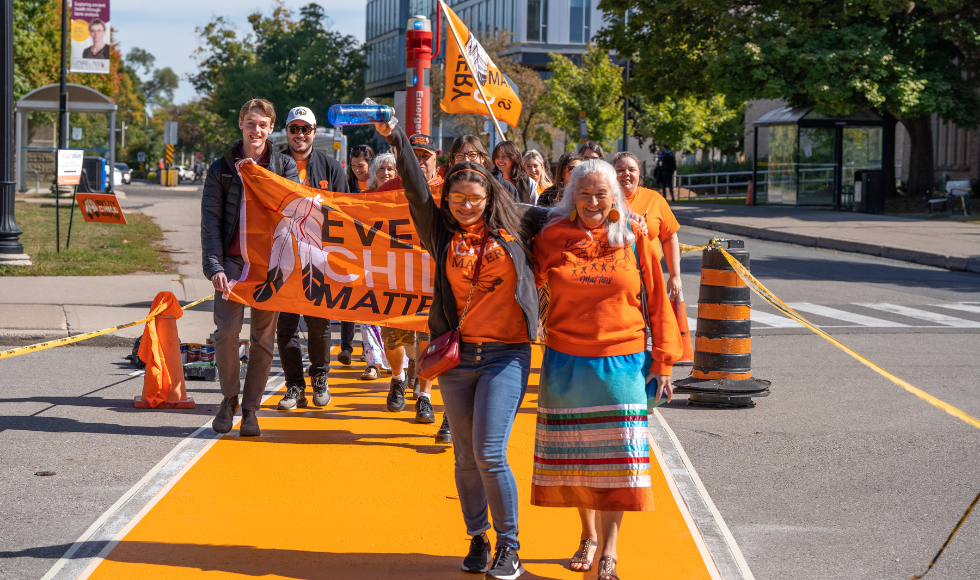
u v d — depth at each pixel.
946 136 33.72
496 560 3.96
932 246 19.25
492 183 4.02
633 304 4.04
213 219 6.13
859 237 21.09
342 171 7.19
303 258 6.23
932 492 5.36
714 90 31.31
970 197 29.47
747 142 54.03
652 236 6.23
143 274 14.38
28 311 10.65
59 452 5.85
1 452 5.82
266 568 4.08
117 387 7.87
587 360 3.99
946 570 4.21
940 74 27.91
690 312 12.49
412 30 10.64
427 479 5.44
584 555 4.14
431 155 6.80
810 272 16.84
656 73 32.91
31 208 27.28
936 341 10.51
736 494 5.30
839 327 11.34
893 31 28.73
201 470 5.50
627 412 3.96
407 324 6.41
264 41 70.94
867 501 5.19
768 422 7.00
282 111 67.62
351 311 6.34
